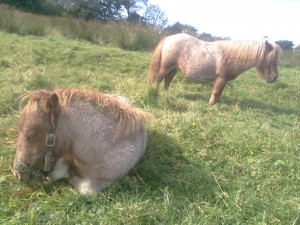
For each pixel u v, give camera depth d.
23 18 5.86
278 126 2.56
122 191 1.42
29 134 1.28
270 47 2.89
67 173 1.47
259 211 1.41
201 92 3.36
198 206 1.38
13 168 1.42
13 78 2.76
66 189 1.40
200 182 1.59
